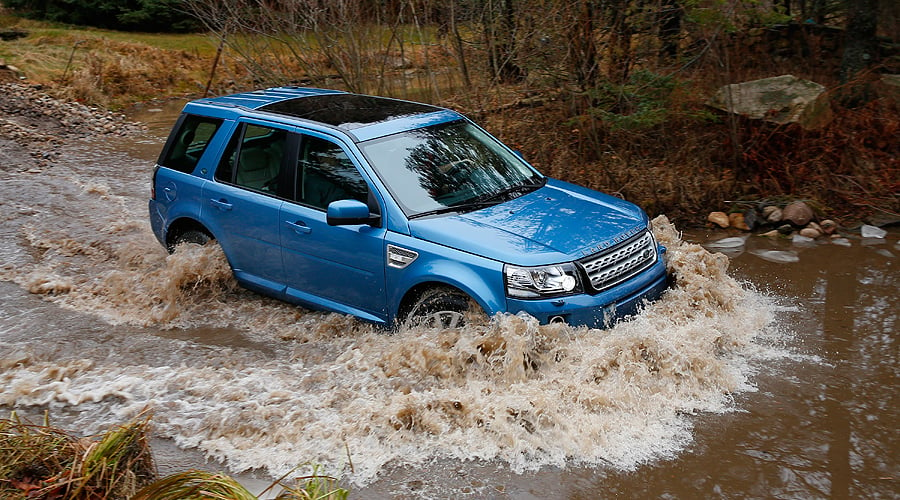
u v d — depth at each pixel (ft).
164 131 54.29
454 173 18.79
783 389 16.21
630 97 30.60
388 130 19.22
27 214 30.45
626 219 18.07
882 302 20.76
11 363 17.69
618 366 15.88
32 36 80.48
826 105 30.68
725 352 17.89
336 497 11.41
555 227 17.07
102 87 67.10
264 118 20.47
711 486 13.00
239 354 18.37
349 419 15.03
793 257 24.61
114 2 93.25
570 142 32.12
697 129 31.81
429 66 37.19
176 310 20.84
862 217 27.55
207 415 15.37
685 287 18.72
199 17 39.83
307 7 36.76
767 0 35.06
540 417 14.67
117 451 12.25
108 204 32.55
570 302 15.88
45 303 21.75
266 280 20.54
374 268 17.71
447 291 16.81
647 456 13.91
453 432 14.64
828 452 13.93
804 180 29.40
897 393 15.97
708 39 30.96
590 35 30.78
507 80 35.40
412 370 16.42
